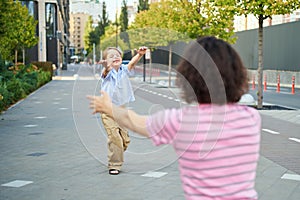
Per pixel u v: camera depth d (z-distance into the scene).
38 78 28.31
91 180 6.60
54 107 16.92
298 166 7.48
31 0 48.31
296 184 6.39
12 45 29.84
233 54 2.24
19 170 7.23
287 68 32.28
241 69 2.23
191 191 2.23
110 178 6.68
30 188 6.22
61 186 6.30
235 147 2.19
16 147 9.15
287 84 32.44
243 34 38.91
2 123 12.60
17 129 11.51
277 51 33.84
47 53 51.44
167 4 22.62
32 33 33.88
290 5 14.62
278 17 35.88
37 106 17.30
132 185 6.31
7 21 19.75
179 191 6.02
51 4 51.53
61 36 59.91
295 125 12.16
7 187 6.27
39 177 6.80
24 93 21.22
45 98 20.83
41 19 49.16
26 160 7.95
